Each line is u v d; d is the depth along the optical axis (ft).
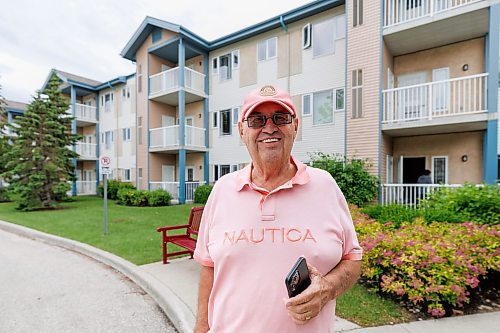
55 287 12.94
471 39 29.25
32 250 19.31
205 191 45.88
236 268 3.66
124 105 64.54
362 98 29.84
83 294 12.19
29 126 42.73
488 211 16.07
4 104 74.23
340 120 36.47
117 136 66.23
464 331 8.23
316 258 3.51
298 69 40.04
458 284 9.32
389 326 8.51
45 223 27.91
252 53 44.70
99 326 9.70
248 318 3.51
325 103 37.91
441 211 17.03
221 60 48.85
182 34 45.01
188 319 9.37
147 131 51.29
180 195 46.11
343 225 4.01
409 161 33.55
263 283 3.50
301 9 38.32
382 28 28.68
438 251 10.01
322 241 3.61
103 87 67.46
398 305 9.88
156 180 52.08
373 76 29.17
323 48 37.83
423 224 14.56
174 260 15.89
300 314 3.13
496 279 11.74
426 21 26.35
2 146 54.13
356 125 30.22
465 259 10.03
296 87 40.19
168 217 31.09
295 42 40.34
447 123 25.57
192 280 12.80
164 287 11.95
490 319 8.96
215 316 3.87
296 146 40.06
